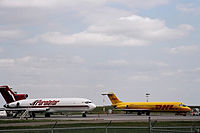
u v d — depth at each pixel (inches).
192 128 1414.9
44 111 4200.3
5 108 4638.3
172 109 4621.1
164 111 4734.3
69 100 4097.0
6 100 4881.9
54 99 4264.3
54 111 4183.1
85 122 2591.0
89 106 3966.5
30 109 4274.1
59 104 4133.9
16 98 4859.7
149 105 4894.2
